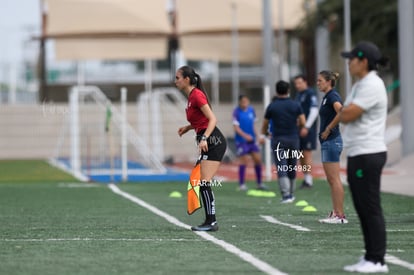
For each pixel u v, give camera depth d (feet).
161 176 275.18
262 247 108.06
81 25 524.52
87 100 464.24
